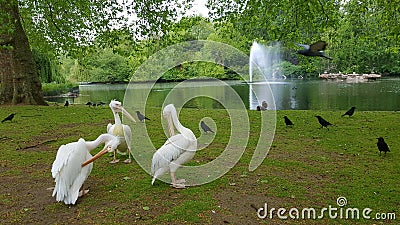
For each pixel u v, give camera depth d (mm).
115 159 6207
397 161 5891
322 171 5453
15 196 4574
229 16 11281
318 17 10531
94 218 3875
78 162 4277
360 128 8805
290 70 33969
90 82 38188
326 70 38500
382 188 4668
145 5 12070
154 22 12117
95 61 35500
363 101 18922
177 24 12508
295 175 5301
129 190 4758
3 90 14148
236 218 3850
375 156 6230
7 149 7176
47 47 15758
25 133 8828
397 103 17625
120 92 26625
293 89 26391
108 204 4273
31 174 5531
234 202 4297
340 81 33031
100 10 13289
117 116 6141
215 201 4332
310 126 9227
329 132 8398
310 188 4730
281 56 32781
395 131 8297
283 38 10508
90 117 11477
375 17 12625
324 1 10070
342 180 5027
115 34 12930
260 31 12156
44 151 7004
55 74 28938
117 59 35219
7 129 9359
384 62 36656
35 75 14672
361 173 5309
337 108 16594
